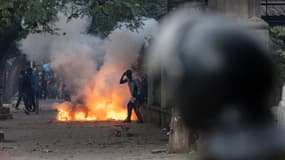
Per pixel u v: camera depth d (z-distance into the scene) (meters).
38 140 38.09
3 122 54.09
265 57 2.49
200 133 2.49
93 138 39.56
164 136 40.56
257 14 26.55
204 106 2.47
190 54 2.48
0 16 34.81
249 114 2.45
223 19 2.61
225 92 2.45
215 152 2.42
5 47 55.66
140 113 56.09
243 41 2.48
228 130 2.44
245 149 2.40
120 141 37.62
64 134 42.34
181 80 2.49
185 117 2.50
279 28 34.91
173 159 27.81
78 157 29.73
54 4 35.72
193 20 2.57
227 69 2.45
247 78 2.46
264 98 2.47
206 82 2.46
